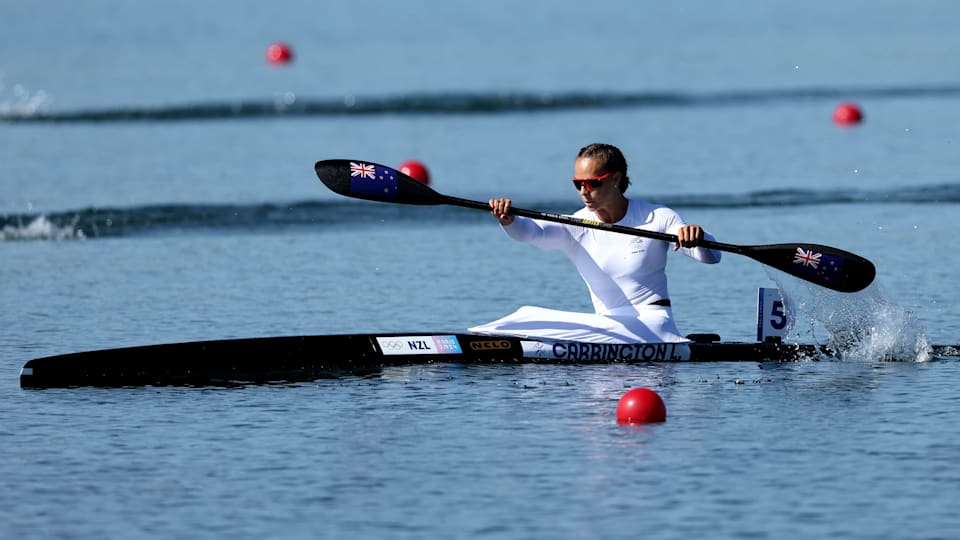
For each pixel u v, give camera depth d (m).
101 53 181.00
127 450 35.47
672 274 61.59
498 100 134.50
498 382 42.22
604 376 43.03
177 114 125.75
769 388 41.56
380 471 33.59
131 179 90.12
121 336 49.66
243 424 37.81
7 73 157.62
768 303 45.62
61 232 72.75
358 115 125.31
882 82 151.62
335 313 53.72
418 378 42.72
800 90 144.50
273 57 170.75
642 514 30.52
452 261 65.12
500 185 87.44
